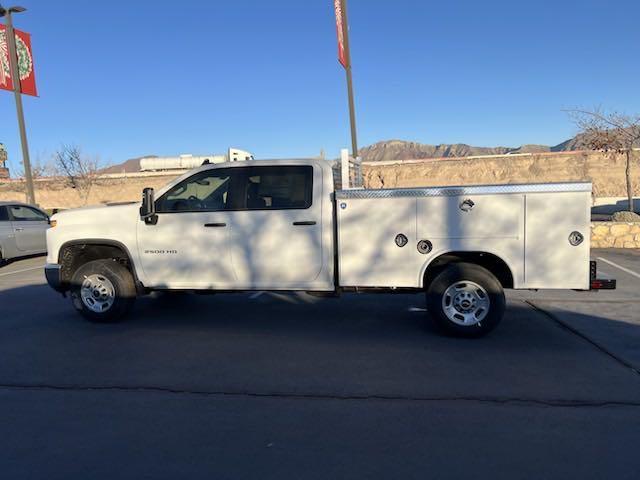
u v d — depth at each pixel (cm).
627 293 851
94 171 3384
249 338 634
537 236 580
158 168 3594
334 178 657
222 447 370
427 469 337
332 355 566
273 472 336
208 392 469
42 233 1443
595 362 533
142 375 512
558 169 4022
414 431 391
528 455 354
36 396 464
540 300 810
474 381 486
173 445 373
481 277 596
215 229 655
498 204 586
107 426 404
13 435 391
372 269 618
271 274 646
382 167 4619
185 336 645
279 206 642
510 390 465
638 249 1353
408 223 606
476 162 4419
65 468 344
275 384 486
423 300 841
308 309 786
